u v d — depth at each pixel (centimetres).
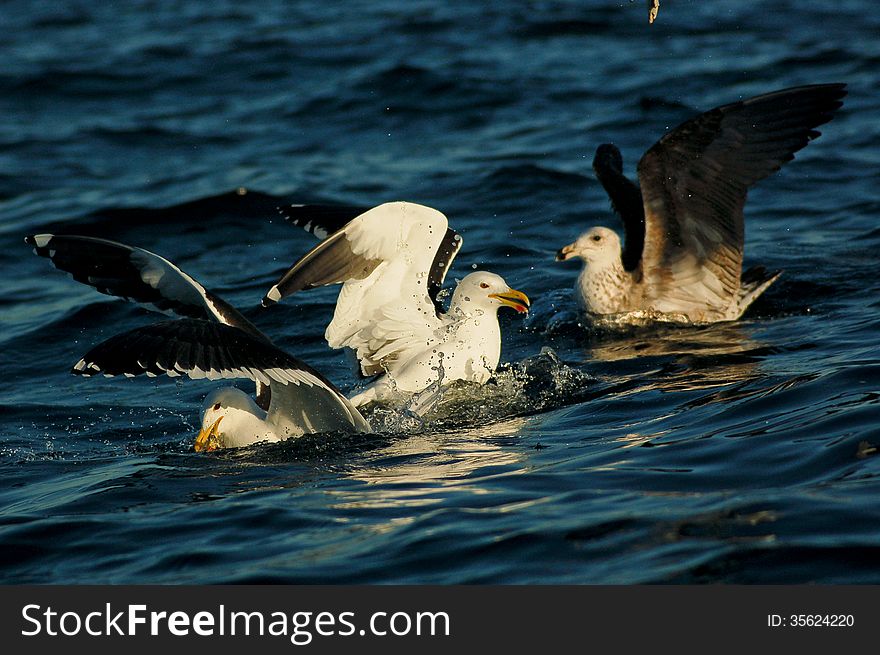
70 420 1066
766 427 838
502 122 2066
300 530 737
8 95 2331
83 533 761
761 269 1334
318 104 2216
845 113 1995
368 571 664
